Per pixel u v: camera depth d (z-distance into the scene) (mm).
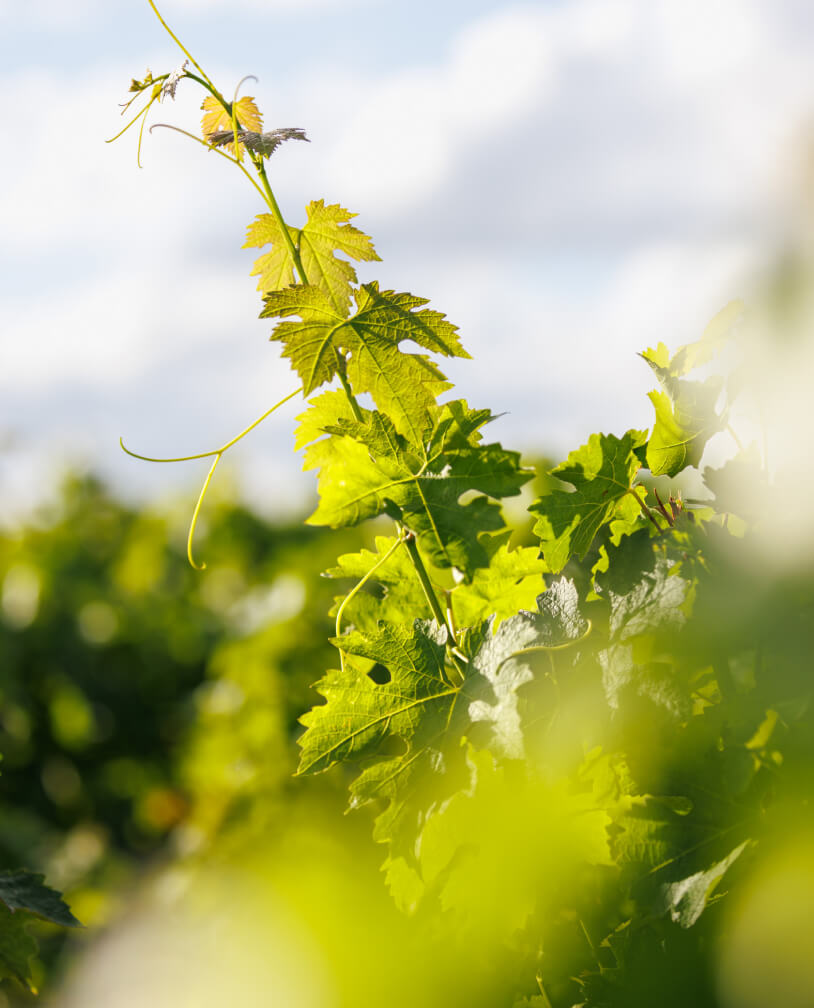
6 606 4484
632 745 1509
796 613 1494
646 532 1542
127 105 1604
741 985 1491
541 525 1545
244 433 1604
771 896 1487
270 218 1613
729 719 1496
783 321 1520
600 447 1550
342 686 1558
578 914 1525
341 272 1613
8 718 4383
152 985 2521
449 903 1530
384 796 1546
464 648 1568
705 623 1497
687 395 1542
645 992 1506
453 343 1586
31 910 1646
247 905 2195
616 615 1526
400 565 1598
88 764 4441
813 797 1483
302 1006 1873
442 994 1555
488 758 1522
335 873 2002
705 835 1500
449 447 1562
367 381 1597
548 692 1525
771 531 1505
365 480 1567
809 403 1508
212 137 1600
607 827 1513
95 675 4453
